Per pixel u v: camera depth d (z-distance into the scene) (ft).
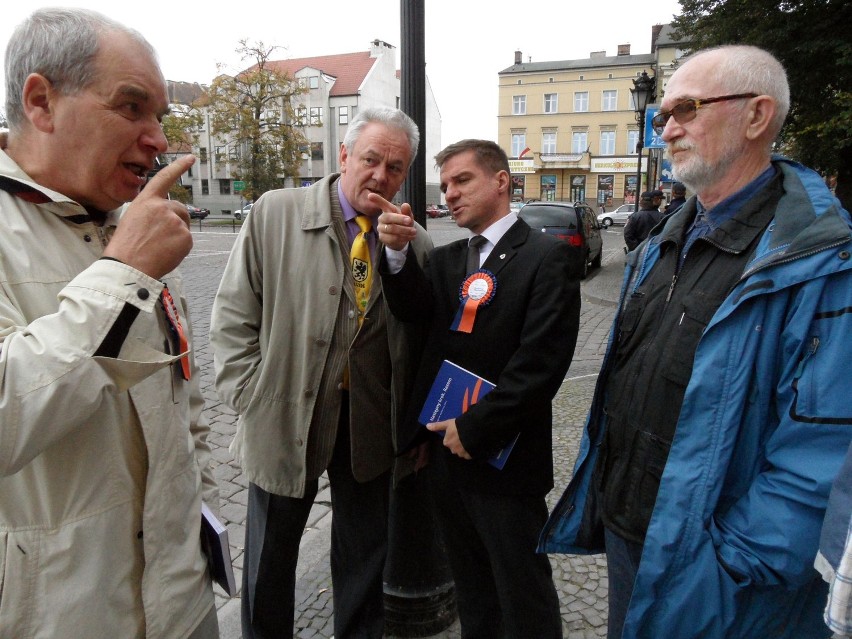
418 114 7.57
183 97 155.84
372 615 6.97
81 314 2.99
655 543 4.18
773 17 35.70
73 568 3.36
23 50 3.19
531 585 5.83
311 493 6.50
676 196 28.32
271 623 6.71
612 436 5.01
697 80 4.48
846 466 3.26
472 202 6.12
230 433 13.79
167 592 3.78
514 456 5.78
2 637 3.20
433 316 6.43
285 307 6.16
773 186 4.35
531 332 5.55
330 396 6.27
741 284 4.01
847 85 34.76
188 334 4.79
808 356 3.74
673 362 4.42
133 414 3.64
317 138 151.33
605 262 49.47
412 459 6.81
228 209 163.12
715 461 4.03
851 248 3.65
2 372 2.78
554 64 145.79
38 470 3.30
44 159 3.34
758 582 3.86
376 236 6.52
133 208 3.22
